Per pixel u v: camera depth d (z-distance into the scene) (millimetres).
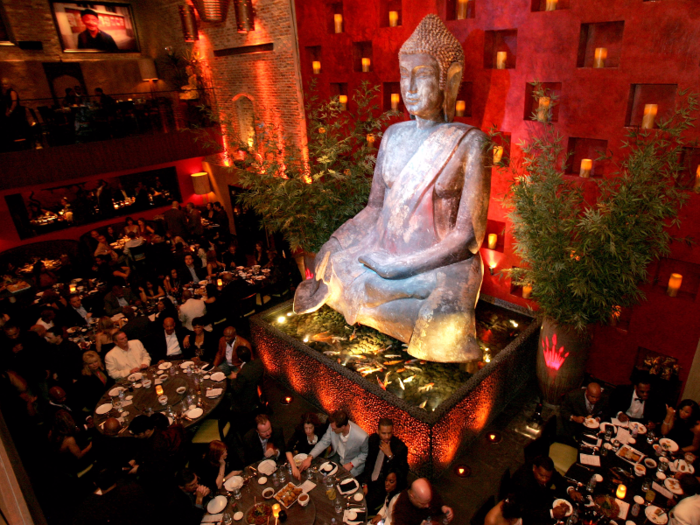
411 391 5926
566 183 5762
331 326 7484
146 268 10625
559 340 6109
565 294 5754
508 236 7438
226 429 6105
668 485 4418
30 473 5340
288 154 8555
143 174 13719
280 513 4371
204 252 11047
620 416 5293
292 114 10523
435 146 6324
